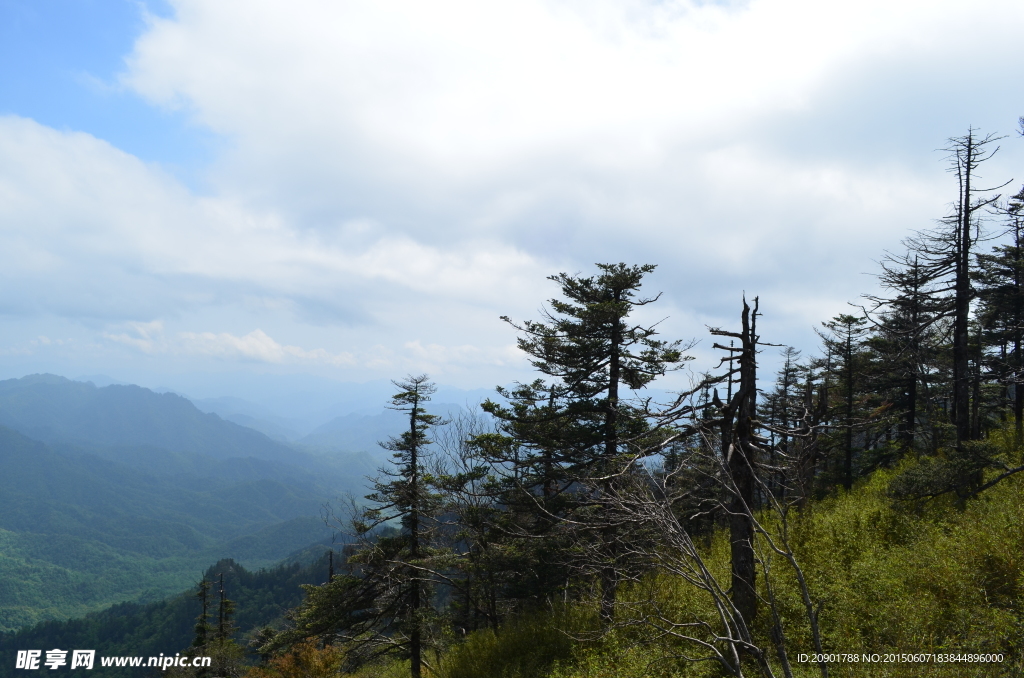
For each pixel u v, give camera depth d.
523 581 16.69
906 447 28.61
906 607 8.42
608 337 17.22
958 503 12.77
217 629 45.75
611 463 13.98
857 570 10.20
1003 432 22.02
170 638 175.25
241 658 42.41
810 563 11.20
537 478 16.75
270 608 159.38
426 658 19.80
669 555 6.98
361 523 18.00
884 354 25.86
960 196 17.75
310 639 20.34
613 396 16.45
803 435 8.55
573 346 16.70
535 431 16.61
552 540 14.89
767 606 9.96
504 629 15.73
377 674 22.97
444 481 17.02
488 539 17.16
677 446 9.57
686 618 10.41
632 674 9.62
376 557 18.06
